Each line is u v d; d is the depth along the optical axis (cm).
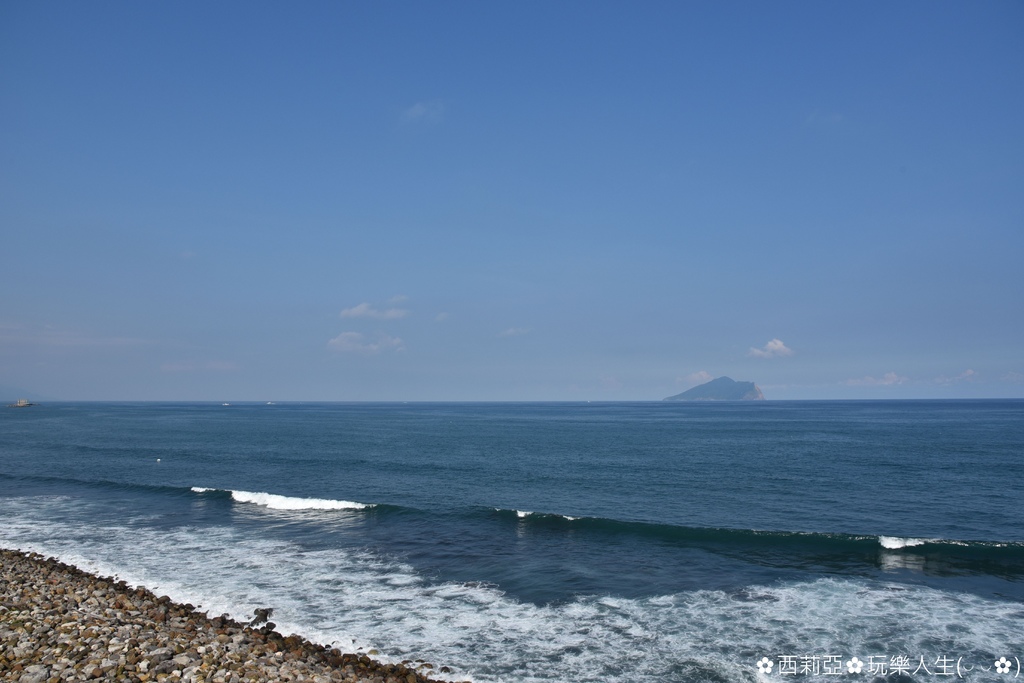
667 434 8244
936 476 3956
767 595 1739
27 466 4534
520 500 3172
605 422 12381
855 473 4106
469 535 2391
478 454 5412
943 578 1889
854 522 2683
